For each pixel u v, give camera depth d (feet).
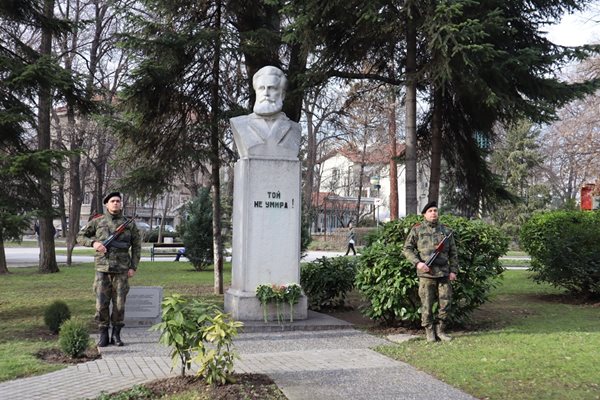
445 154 50.72
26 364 22.04
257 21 45.34
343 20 38.52
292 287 32.73
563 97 40.57
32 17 36.42
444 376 20.40
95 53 83.25
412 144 41.96
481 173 49.73
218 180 46.60
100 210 106.83
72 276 62.28
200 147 44.57
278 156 34.30
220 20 44.57
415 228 28.55
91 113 38.81
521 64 36.86
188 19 44.24
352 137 127.03
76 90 36.68
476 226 31.19
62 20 37.47
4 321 33.37
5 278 59.88
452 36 32.40
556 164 165.07
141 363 22.76
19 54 36.37
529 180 160.45
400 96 51.83
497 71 36.65
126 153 45.47
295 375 20.51
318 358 23.89
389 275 30.09
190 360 19.30
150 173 44.37
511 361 22.24
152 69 39.83
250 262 33.40
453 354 24.08
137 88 41.22
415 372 21.17
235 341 28.43
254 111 34.99
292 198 34.17
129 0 52.06
